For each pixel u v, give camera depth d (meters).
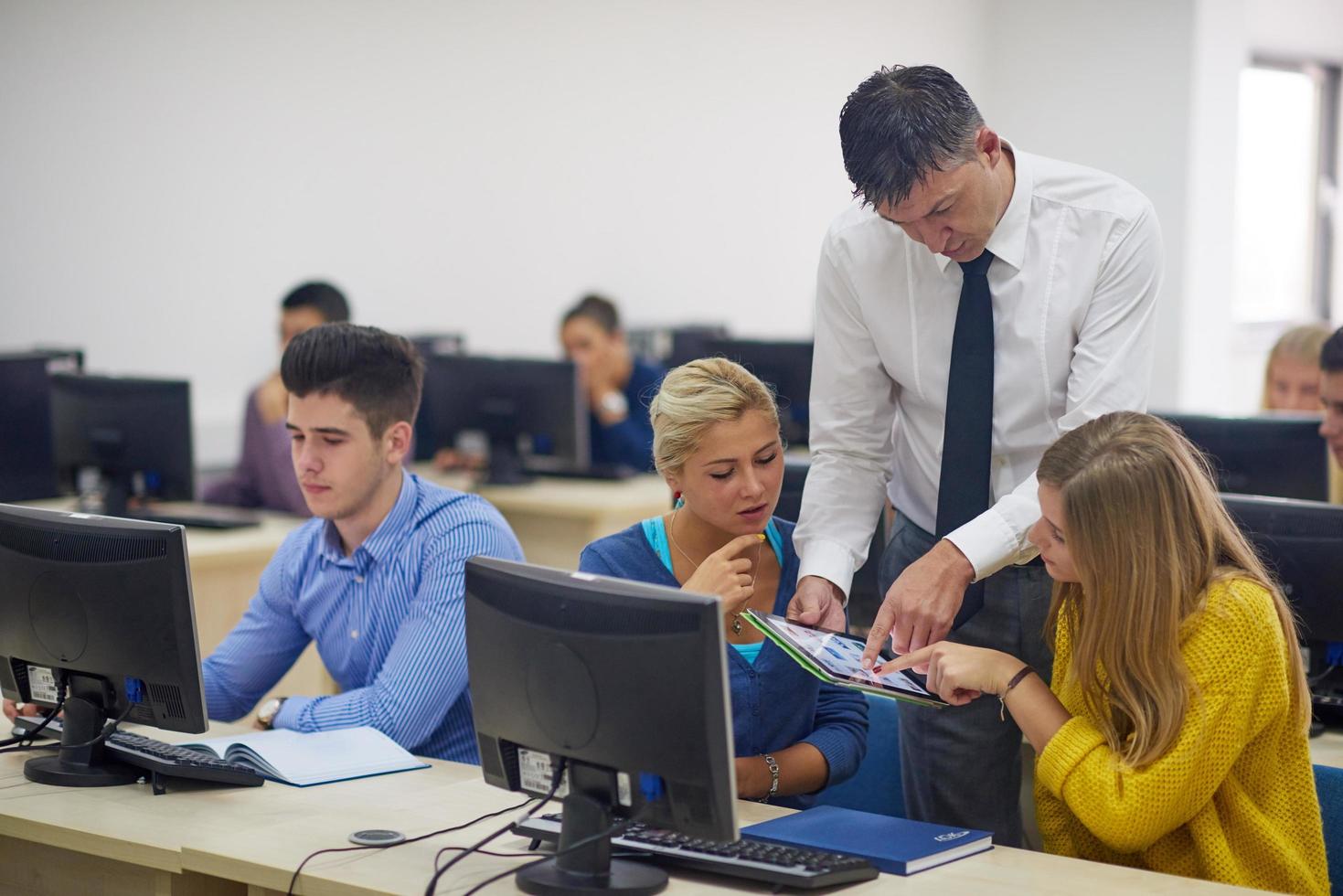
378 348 2.38
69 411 4.39
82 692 2.11
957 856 1.71
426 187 6.44
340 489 2.39
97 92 5.41
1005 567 2.16
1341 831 1.92
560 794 1.71
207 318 5.77
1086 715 1.86
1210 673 1.71
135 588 2.01
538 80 6.82
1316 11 9.06
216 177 5.75
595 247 7.15
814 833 1.77
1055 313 2.10
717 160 7.71
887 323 2.20
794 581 2.22
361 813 1.90
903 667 1.87
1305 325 4.13
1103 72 8.55
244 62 5.80
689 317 7.65
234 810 1.91
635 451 5.73
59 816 1.89
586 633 1.60
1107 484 1.73
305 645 2.60
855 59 8.35
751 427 2.02
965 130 1.91
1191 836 1.78
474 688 1.77
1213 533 1.77
